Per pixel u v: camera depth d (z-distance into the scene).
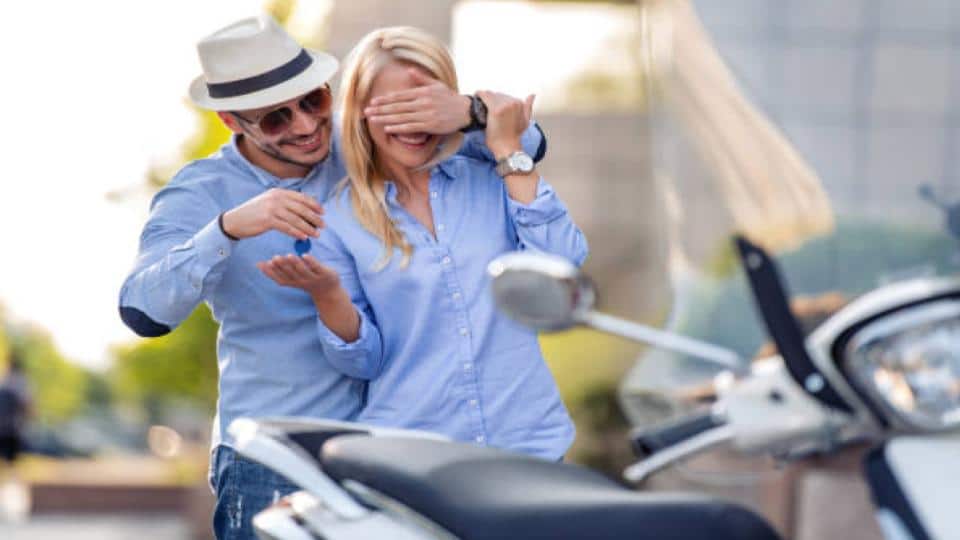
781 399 3.38
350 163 4.06
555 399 4.08
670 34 6.63
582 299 2.67
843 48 6.48
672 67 6.54
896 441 2.76
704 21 6.59
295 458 2.92
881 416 2.91
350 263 4.09
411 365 4.02
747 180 6.05
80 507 18.23
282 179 4.29
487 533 2.49
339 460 2.85
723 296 5.87
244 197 4.27
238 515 4.21
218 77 4.12
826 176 6.12
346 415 4.21
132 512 18.19
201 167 4.30
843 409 3.16
